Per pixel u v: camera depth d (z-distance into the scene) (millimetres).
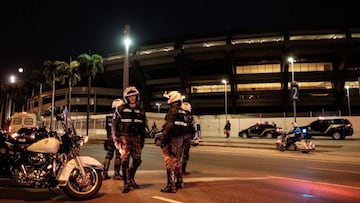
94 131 52375
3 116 86625
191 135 9703
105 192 7152
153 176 9445
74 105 96812
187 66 85688
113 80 102875
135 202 6246
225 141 30891
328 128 32844
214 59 84438
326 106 82625
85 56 62188
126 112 7293
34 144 6324
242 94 84312
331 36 81750
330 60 81625
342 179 9289
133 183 7590
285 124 43281
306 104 81500
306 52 79125
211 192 7168
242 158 15656
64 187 6320
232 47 79000
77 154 6660
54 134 6898
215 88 86750
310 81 82500
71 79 68188
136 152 7391
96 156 16141
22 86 83938
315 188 7793
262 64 85188
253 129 40594
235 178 9211
